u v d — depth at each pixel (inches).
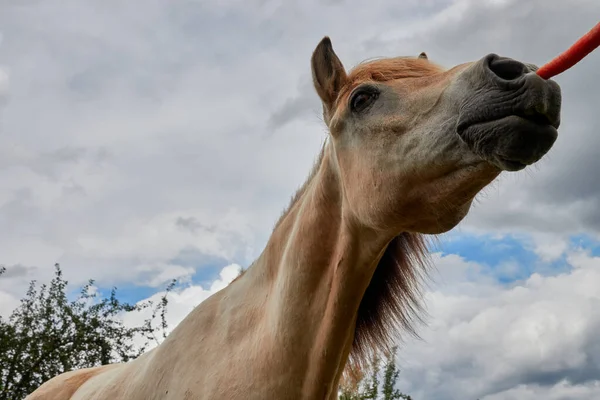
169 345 52.5
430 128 39.7
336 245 46.1
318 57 48.5
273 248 50.6
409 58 46.9
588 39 32.4
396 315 49.8
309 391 44.8
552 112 34.5
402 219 42.3
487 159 36.3
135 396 52.4
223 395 45.9
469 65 39.9
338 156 45.6
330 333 44.7
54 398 67.1
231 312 50.6
